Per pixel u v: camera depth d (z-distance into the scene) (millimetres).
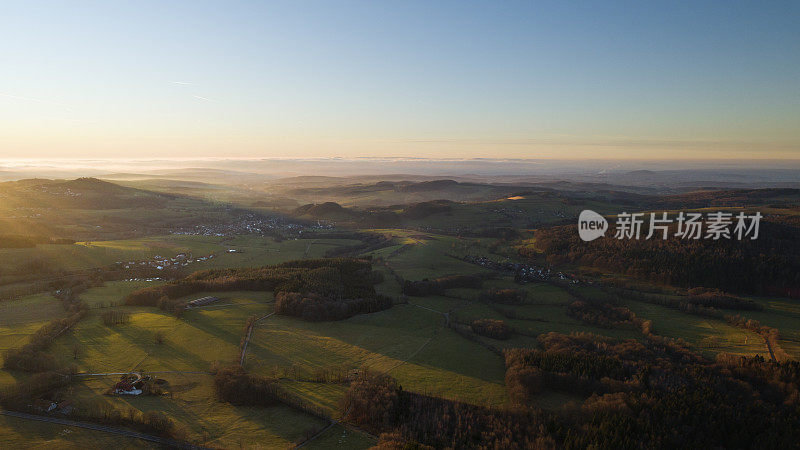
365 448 67562
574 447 66312
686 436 68938
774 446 66375
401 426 72438
